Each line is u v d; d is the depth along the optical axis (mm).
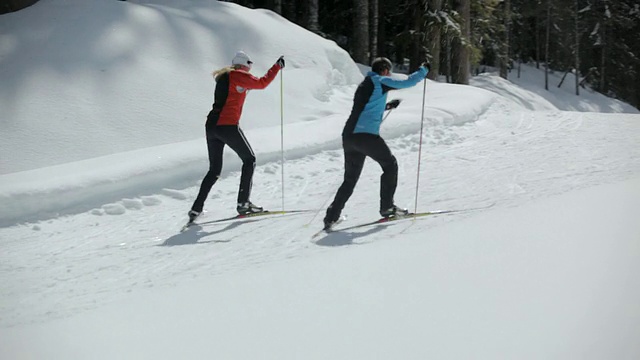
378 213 6426
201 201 6504
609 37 39781
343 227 5953
